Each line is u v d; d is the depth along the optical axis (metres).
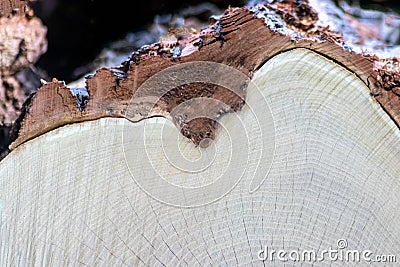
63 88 1.12
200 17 1.33
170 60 1.10
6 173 1.12
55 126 1.12
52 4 1.36
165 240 1.11
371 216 1.10
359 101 1.10
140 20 1.37
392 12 1.25
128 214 1.11
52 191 1.12
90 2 1.37
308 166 1.10
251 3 1.31
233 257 1.10
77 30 1.39
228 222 1.10
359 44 1.14
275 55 1.10
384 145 1.10
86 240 1.11
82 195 1.11
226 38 1.10
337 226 1.10
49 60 1.35
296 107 1.10
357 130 1.10
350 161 1.10
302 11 1.14
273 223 1.10
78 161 1.11
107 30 1.37
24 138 1.12
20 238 1.12
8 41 1.28
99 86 1.11
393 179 1.11
